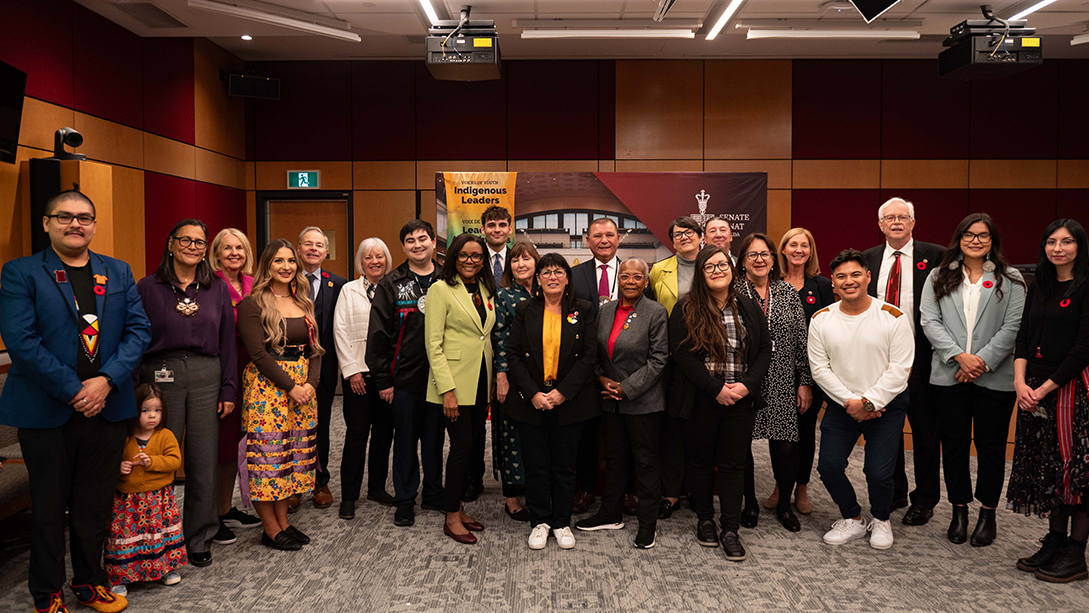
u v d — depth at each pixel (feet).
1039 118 23.57
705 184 18.20
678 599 8.36
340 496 12.58
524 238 18.30
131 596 8.44
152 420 8.55
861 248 23.75
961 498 10.22
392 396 11.02
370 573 9.12
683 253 11.50
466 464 10.28
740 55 23.08
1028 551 9.82
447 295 10.26
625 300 10.29
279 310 9.94
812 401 11.17
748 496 10.93
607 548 9.95
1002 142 23.58
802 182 23.61
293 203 23.89
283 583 8.82
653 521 9.93
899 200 11.16
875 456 9.89
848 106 23.54
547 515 10.22
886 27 18.51
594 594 8.49
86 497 7.98
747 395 9.59
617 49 22.35
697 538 10.25
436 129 23.56
